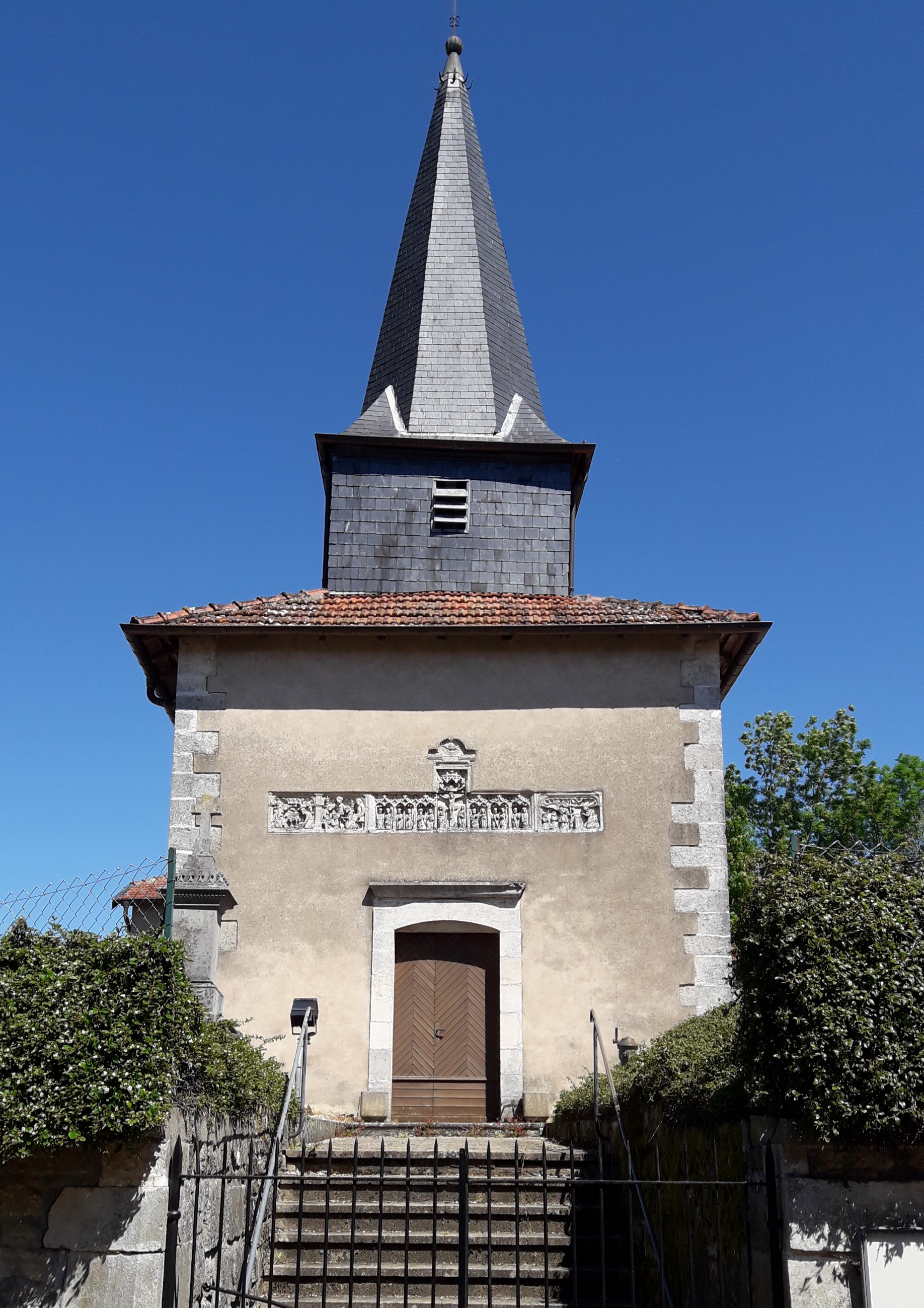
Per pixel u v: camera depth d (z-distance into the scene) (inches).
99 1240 271.3
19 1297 269.3
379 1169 432.1
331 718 627.5
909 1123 260.7
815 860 300.4
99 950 291.0
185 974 306.8
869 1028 261.0
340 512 771.4
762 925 283.9
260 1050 445.7
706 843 608.4
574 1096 520.7
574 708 630.5
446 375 832.9
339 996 583.8
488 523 774.5
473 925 595.5
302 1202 336.2
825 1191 264.2
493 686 635.5
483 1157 440.1
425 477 781.3
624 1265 397.1
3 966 290.7
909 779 1299.2
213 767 618.2
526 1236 403.5
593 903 599.5
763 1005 278.7
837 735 1311.5
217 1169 335.9
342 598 709.9
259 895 597.9
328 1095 570.3
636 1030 580.4
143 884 490.9
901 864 303.1
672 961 590.9
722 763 620.4
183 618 634.8
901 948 272.8
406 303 878.4
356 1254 392.8
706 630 630.5
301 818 613.3
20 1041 268.7
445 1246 395.2
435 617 650.2
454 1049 591.5
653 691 634.2
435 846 607.8
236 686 631.8
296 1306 307.1
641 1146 417.4
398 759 621.3
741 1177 300.5
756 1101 279.3
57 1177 276.5
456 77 975.0
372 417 818.8
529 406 860.0
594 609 668.7
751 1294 286.5
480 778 618.8
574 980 588.1
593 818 613.9
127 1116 265.3
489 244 898.1
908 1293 255.8
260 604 669.3
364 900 598.5
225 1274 341.1
